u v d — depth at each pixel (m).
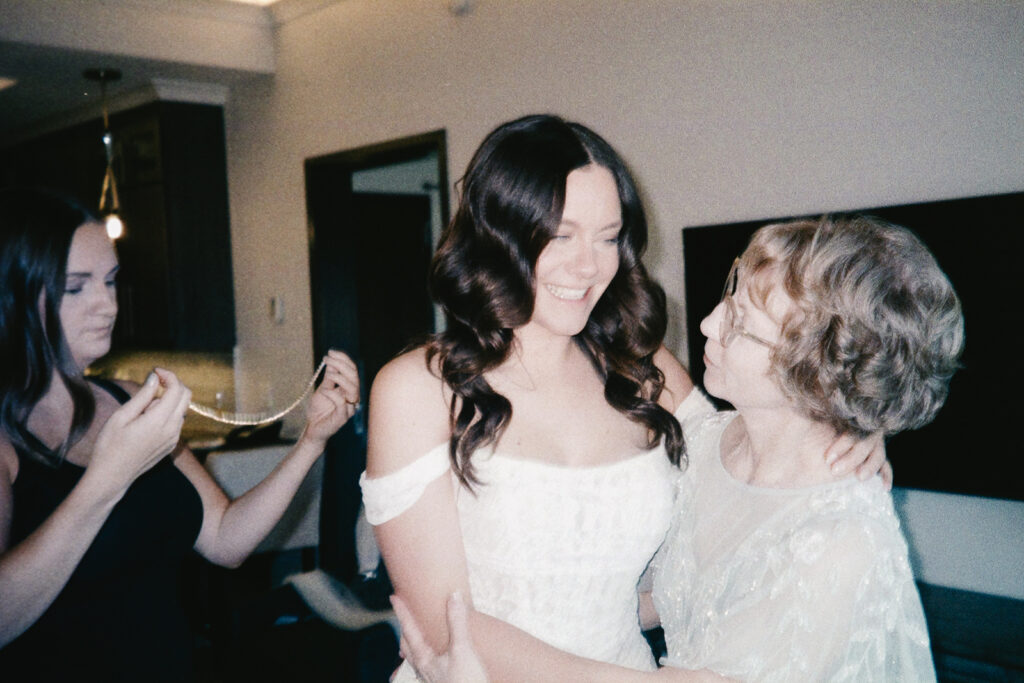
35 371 1.20
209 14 4.28
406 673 1.31
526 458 1.22
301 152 4.48
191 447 4.19
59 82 4.49
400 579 1.15
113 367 5.83
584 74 3.22
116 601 1.28
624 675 1.00
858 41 2.47
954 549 2.48
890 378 0.95
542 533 1.20
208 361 5.23
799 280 0.96
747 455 1.18
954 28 2.27
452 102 3.71
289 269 4.64
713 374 1.11
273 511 1.54
